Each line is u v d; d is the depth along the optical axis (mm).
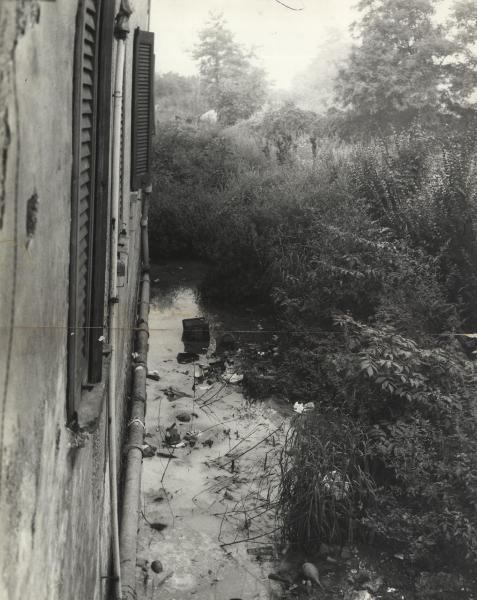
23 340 1299
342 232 7754
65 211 1833
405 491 4980
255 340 8094
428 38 15000
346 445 4988
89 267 2504
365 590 4422
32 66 1295
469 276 7246
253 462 5695
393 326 6438
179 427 6191
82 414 2275
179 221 10875
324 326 7512
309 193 9828
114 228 3539
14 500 1256
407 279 7164
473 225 7523
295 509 4770
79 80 1935
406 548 4734
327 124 16156
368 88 15320
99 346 2660
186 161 13680
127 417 5781
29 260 1343
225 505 5168
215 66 22156
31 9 1243
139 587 4367
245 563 4625
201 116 21688
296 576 4520
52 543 1727
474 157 8211
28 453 1376
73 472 2111
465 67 15109
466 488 4672
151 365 7398
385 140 10680
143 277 8906
